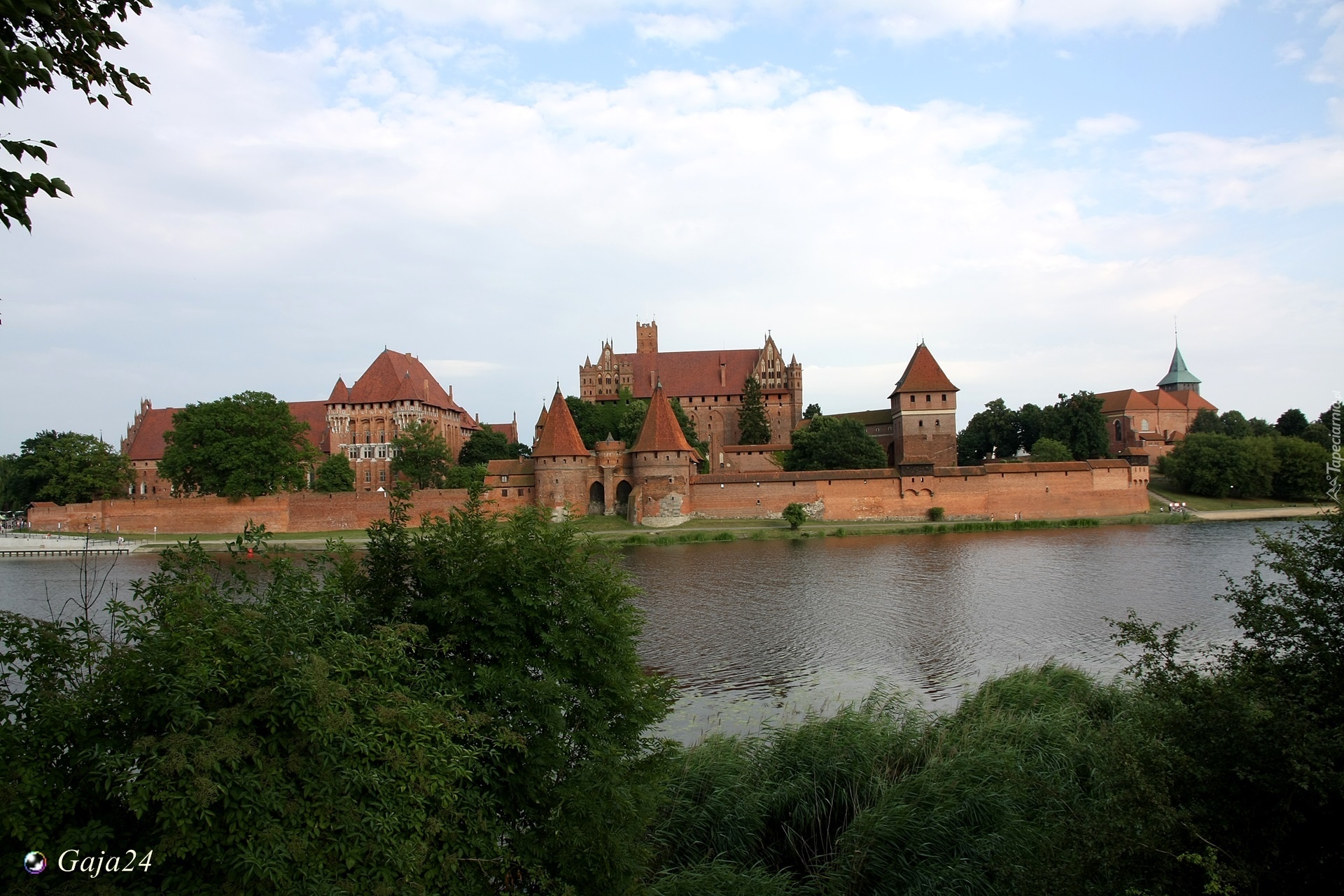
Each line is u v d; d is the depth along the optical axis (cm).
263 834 1026
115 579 5991
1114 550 7075
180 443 9869
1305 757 1048
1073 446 13000
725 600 4875
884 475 9825
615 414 13438
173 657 1088
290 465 10156
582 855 1470
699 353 16375
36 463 12062
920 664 3397
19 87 890
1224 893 1061
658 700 1845
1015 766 1895
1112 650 3575
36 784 977
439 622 1572
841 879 1744
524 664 1591
